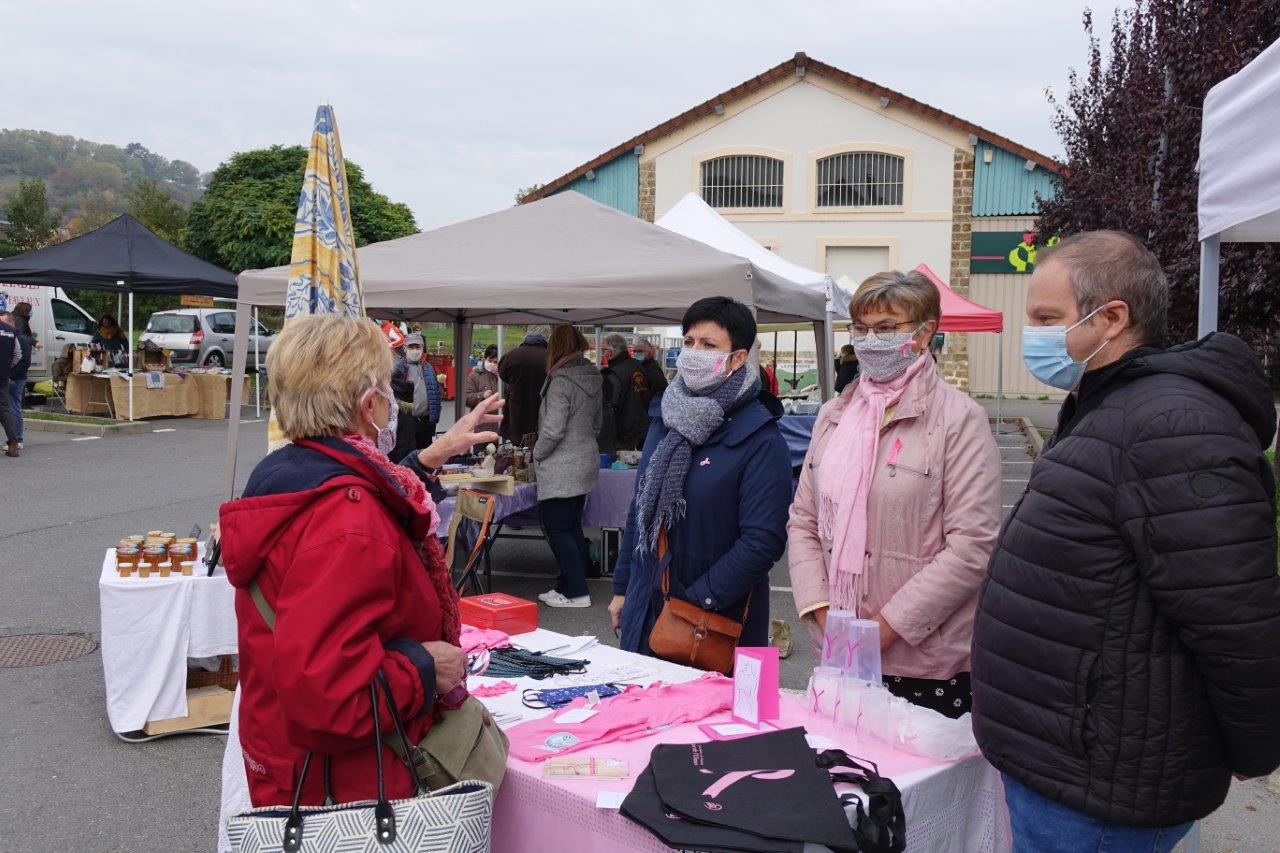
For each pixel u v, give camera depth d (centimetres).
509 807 213
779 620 558
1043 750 171
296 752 176
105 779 385
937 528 255
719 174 2280
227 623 430
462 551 704
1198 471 155
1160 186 979
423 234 650
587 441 636
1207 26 902
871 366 264
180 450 1336
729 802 183
